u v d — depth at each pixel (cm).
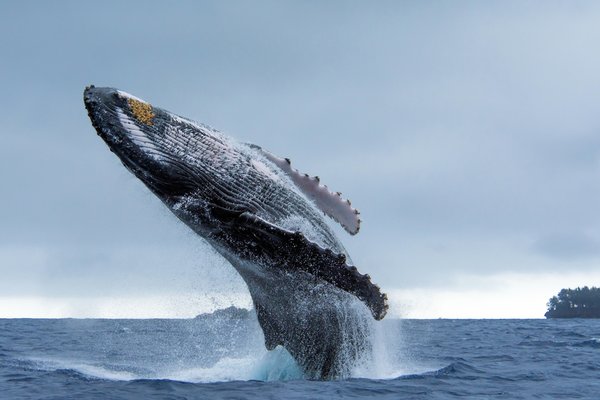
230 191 4922
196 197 4844
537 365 7544
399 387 5194
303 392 4841
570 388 5584
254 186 5047
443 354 9512
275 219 5091
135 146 4600
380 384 5278
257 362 6303
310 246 4572
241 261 5075
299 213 5234
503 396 5081
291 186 5322
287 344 5512
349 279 4591
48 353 9888
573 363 7838
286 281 5016
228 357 7650
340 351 5447
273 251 4809
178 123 4828
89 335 16038
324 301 5141
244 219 4778
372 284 4556
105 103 4550
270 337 5556
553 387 5634
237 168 5003
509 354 9494
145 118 4675
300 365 5606
